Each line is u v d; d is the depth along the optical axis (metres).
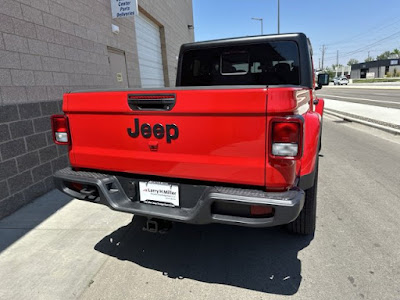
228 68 3.81
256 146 1.89
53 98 4.53
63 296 2.18
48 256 2.69
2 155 3.50
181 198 2.23
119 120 2.30
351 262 2.47
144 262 2.60
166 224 2.41
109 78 6.60
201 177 2.09
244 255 2.66
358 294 2.10
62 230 3.18
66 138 2.58
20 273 2.46
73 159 2.60
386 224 3.08
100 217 3.48
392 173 4.71
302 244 2.78
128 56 7.84
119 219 3.43
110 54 6.79
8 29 3.67
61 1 4.77
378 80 61.75
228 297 2.13
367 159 5.55
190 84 4.08
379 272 2.33
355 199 3.72
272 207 1.86
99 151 2.45
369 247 2.68
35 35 4.15
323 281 2.25
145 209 2.28
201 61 3.93
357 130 8.94
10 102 3.68
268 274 2.38
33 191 4.01
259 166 1.91
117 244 2.90
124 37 7.54
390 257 2.52
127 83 7.80
